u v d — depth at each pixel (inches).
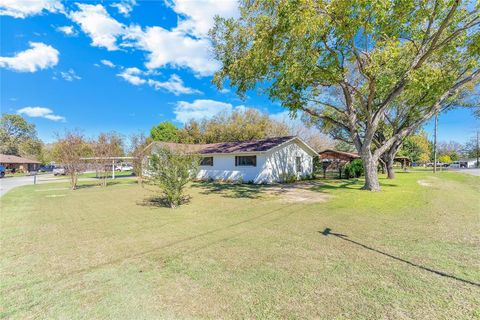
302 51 347.9
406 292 116.5
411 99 567.5
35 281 135.6
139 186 689.0
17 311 107.4
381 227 231.0
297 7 294.2
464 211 294.7
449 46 392.5
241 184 685.9
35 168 1925.4
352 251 171.3
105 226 254.1
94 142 724.0
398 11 333.4
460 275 132.6
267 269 145.3
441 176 908.0
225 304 110.1
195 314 103.2
